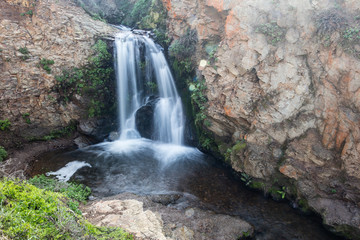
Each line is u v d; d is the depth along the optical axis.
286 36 7.95
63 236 4.03
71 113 11.80
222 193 8.37
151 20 14.56
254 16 8.23
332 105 7.43
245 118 8.81
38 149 10.76
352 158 7.04
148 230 5.97
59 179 8.83
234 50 8.71
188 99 11.40
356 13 7.01
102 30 13.02
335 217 6.83
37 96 11.18
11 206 4.09
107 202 7.09
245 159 8.77
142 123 12.76
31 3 11.37
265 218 7.30
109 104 12.56
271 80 8.19
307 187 7.54
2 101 10.48
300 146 8.02
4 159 9.71
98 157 10.55
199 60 10.59
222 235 6.37
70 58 11.56
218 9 9.29
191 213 7.09
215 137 10.46
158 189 8.46
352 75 6.87
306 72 7.86
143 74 12.77
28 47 10.88
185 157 10.78
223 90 9.08
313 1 7.46
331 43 7.21
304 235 6.76
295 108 8.12
